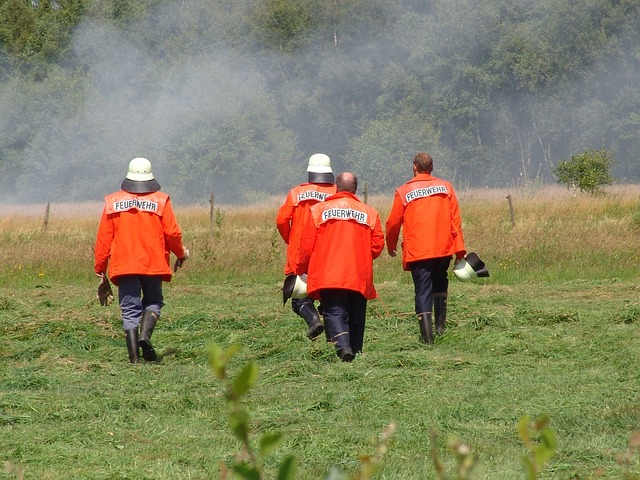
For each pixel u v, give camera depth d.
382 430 21.53
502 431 21.52
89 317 41.50
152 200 33.09
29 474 18.27
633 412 22.64
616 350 31.53
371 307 43.22
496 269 62.91
